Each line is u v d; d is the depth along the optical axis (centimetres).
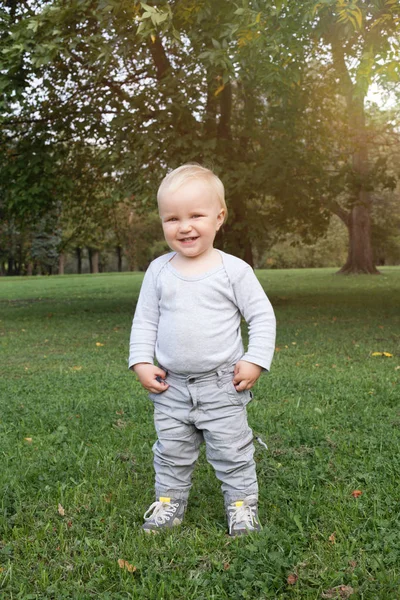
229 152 1212
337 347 800
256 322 263
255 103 1338
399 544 242
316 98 1372
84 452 375
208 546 253
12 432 432
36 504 297
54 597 218
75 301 1852
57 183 1296
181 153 1100
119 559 238
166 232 264
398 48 696
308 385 562
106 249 5956
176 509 273
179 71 1079
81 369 683
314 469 335
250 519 263
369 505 287
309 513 276
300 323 1080
